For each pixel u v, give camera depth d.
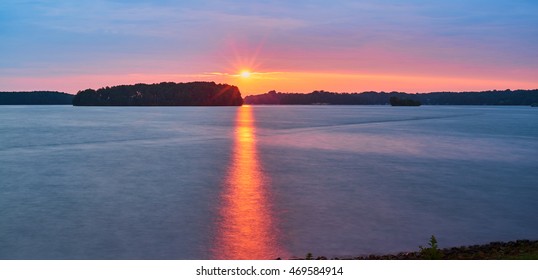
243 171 33.88
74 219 20.86
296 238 18.27
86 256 16.34
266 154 44.28
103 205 23.42
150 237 18.38
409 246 17.30
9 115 145.88
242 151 46.81
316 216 21.33
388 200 24.53
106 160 39.78
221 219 20.86
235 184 28.83
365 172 33.62
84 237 18.36
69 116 138.50
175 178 30.92
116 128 82.69
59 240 18.00
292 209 22.62
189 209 22.62
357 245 17.39
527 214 21.83
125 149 48.31
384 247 17.20
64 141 56.72
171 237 18.39
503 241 17.91
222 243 17.70
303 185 28.52
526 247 15.59
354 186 28.20
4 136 63.66
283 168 35.41
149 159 40.50
